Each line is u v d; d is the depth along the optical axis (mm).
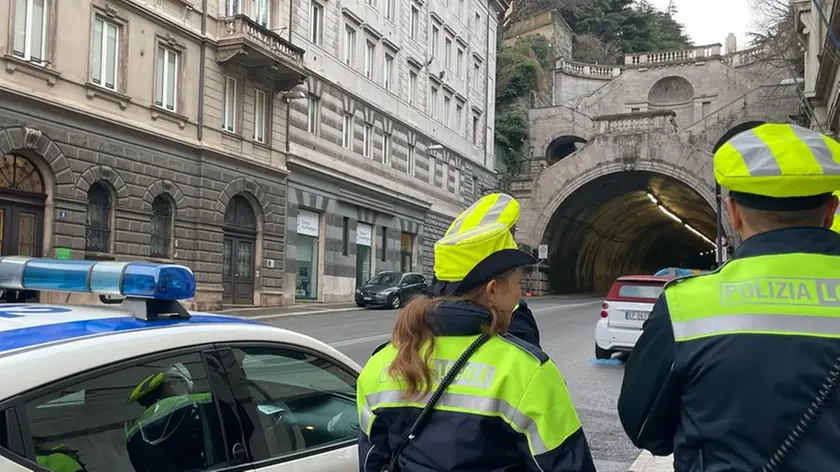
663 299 1857
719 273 1814
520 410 1882
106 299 3047
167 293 2549
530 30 62094
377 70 32812
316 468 2912
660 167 41562
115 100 18891
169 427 2408
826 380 1554
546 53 57531
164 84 20922
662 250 79438
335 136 29156
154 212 20562
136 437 2271
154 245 20500
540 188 44875
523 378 1918
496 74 54406
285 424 2949
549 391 1920
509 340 2018
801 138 1772
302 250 27484
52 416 2027
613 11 74125
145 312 2561
